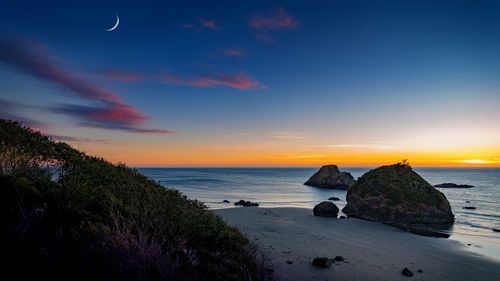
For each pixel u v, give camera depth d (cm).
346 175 7344
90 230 463
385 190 2752
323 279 951
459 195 5166
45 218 463
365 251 1366
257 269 691
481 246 1670
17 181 515
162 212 718
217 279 567
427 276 1083
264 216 2333
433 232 2086
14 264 333
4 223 392
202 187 6619
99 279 374
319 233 1747
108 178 788
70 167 773
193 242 684
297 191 6016
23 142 680
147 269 414
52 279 339
